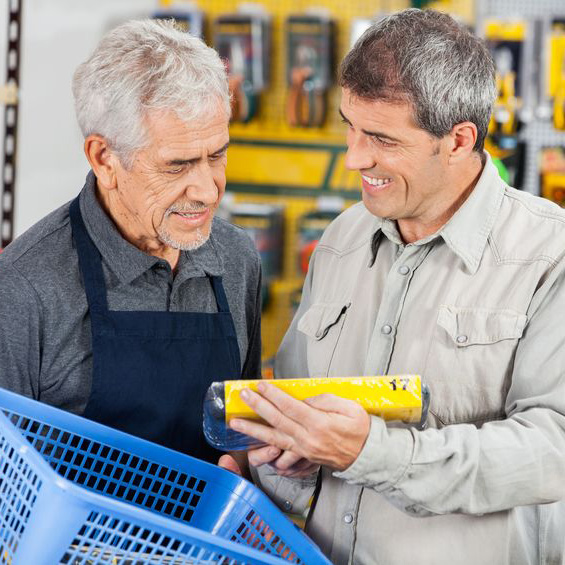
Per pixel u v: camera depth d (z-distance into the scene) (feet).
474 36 7.11
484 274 7.38
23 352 7.44
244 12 17.42
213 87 6.99
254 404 6.31
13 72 15.52
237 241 8.82
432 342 7.38
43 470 5.46
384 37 6.88
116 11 17.08
